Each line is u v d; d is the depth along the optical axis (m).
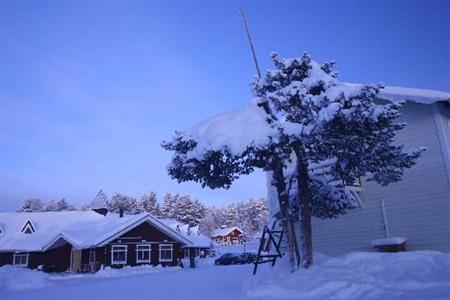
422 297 8.08
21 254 41.69
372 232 17.66
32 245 41.31
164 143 13.59
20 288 22.17
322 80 12.35
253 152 11.90
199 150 12.00
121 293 14.66
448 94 15.73
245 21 15.19
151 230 38.78
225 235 99.12
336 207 14.38
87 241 36.59
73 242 37.19
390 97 16.84
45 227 46.34
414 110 16.81
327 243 19.22
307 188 13.20
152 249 38.25
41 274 25.00
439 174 15.83
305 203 13.07
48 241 39.94
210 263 45.72
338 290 9.78
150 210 110.00
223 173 13.05
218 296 11.76
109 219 45.25
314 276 11.24
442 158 15.80
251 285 12.36
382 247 16.97
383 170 13.05
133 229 37.84
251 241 98.25
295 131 11.59
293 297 10.03
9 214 49.97
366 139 11.59
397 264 11.40
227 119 12.83
